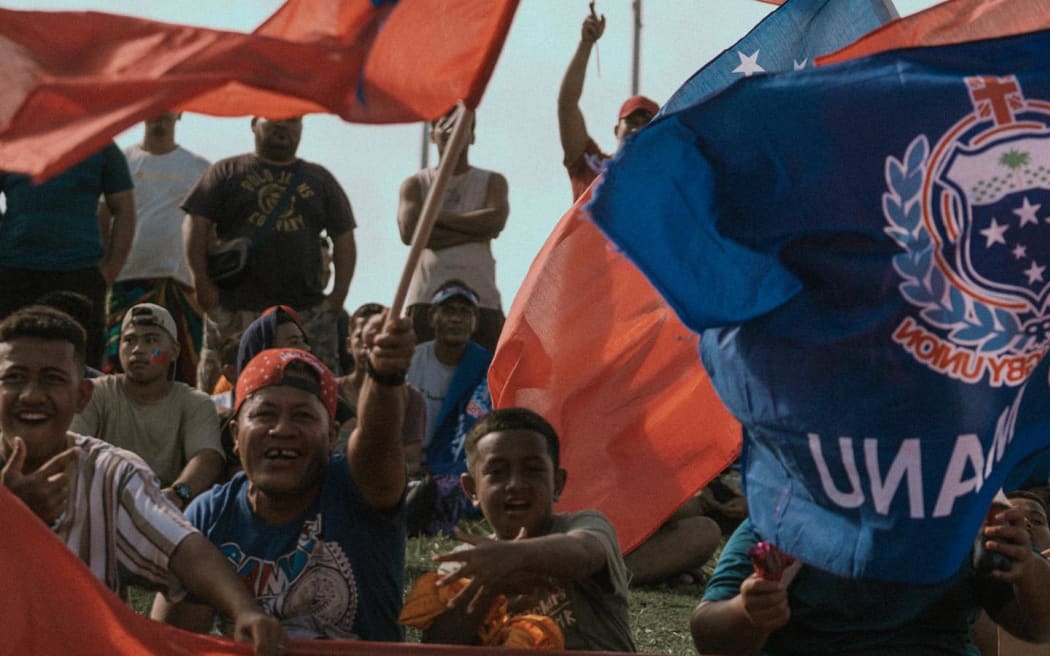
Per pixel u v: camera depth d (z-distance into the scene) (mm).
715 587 5105
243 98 4516
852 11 6344
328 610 5273
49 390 5027
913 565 4637
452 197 10539
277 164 9844
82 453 5090
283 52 4301
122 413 7922
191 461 7883
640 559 8570
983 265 4762
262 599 5270
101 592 4574
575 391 6695
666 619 7785
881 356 4707
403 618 5172
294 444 5242
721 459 6562
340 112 4324
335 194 9977
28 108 4020
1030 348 4758
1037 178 4785
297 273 9773
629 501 6566
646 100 9148
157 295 11070
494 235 10633
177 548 4934
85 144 3879
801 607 5035
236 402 5379
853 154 4766
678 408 6598
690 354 6625
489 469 5324
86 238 9664
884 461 4672
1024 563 4801
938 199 4773
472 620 5102
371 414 5016
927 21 5887
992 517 4984
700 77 6348
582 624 5195
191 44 4273
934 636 5027
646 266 4699
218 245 9695
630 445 6617
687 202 4746
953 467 4680
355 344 9141
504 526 5305
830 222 4758
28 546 4547
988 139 4793
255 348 8258
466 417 9750
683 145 4754
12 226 9555
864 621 4996
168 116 11250
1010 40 4871
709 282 4750
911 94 4801
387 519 5336
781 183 4762
